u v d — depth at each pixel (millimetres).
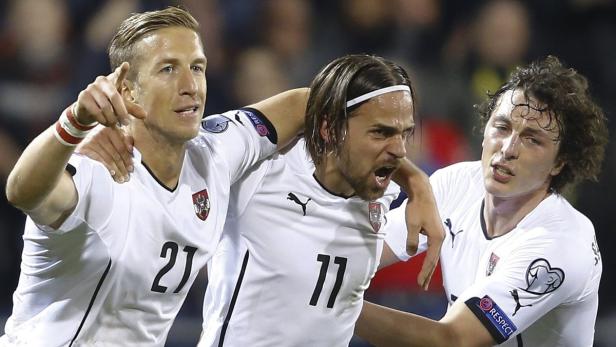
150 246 12617
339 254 13945
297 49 32719
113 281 12414
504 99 14930
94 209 11961
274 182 13914
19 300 12859
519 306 14742
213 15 31609
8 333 12906
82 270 12258
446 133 29594
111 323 12750
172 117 12469
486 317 14664
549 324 15625
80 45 31234
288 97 14430
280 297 13883
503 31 31812
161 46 12438
